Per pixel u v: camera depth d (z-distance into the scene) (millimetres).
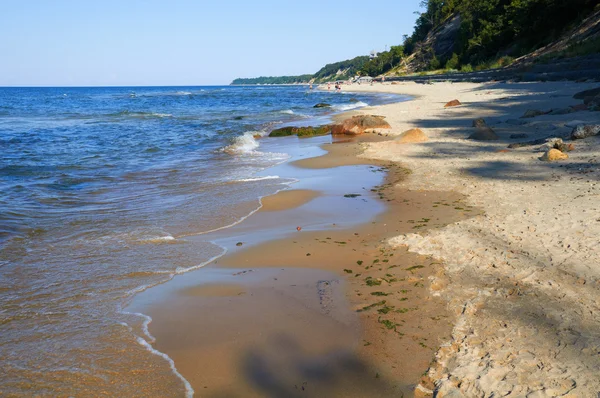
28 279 5367
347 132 18547
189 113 36000
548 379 3270
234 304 4727
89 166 13031
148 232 7094
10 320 4434
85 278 5402
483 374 3389
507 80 43312
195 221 7668
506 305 4383
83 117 33875
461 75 60281
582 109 17594
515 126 16281
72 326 4320
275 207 8391
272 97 68688
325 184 10125
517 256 5441
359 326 4207
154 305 4738
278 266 5707
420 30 119750
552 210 6988
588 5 49312
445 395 3205
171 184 10617
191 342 4035
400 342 3926
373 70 137000
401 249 6031
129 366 3693
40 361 3760
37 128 24812
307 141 17641
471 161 11422
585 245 5531
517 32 61250
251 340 4047
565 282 4723
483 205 7766
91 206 8742
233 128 22984
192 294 4980
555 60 40562
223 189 9930
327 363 3695
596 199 7281
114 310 4641
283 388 3420
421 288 4902
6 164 13180
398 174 10805
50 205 8797
